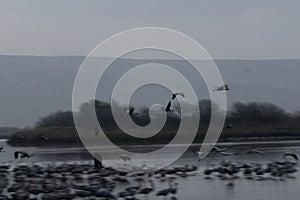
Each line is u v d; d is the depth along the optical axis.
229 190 88.69
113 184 88.81
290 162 118.94
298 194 84.50
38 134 184.12
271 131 195.38
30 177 99.25
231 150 162.12
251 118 196.00
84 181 95.50
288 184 94.88
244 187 91.81
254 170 106.12
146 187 86.69
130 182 96.56
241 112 196.38
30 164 126.88
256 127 193.25
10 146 179.38
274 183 96.12
